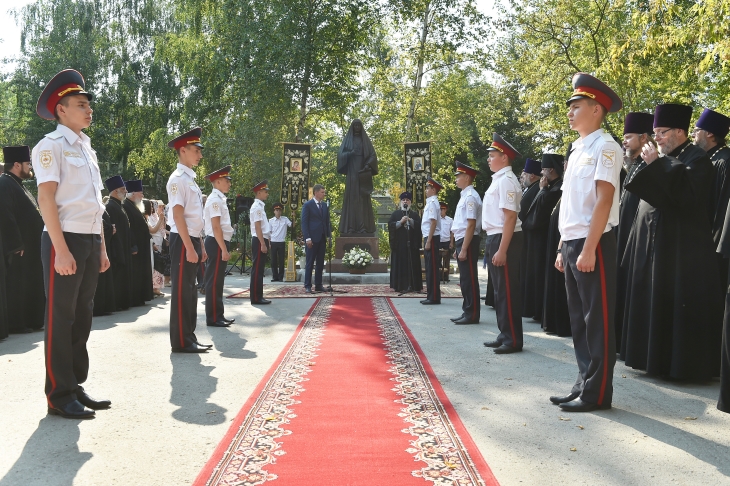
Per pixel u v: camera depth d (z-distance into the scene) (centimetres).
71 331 434
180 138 674
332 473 314
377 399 454
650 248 539
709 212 573
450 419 405
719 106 1634
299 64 2266
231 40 2377
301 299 1148
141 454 347
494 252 664
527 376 537
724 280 551
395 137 2552
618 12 1944
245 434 373
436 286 1063
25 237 792
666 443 367
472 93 2705
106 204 991
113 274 982
